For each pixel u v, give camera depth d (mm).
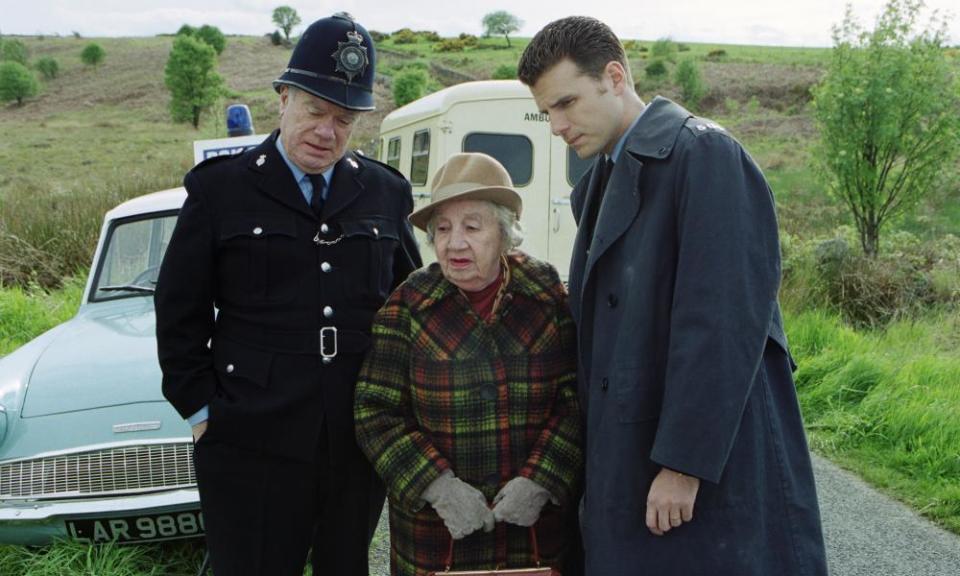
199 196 2049
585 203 2076
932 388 5270
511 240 2045
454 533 1910
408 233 2393
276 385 2041
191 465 2912
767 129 31172
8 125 44562
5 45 67312
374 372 2068
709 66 50156
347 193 2174
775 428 1765
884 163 9242
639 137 1816
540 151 7055
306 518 2131
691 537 1719
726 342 1604
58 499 2871
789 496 1753
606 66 1825
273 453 2053
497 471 2002
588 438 1872
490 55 62750
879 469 4309
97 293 4156
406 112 8078
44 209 9625
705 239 1647
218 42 66188
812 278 8383
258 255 2045
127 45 73562
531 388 2027
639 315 1753
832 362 5656
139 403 3006
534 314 2078
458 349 2018
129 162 28984
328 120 2018
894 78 8922
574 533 2205
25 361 3361
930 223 12625
